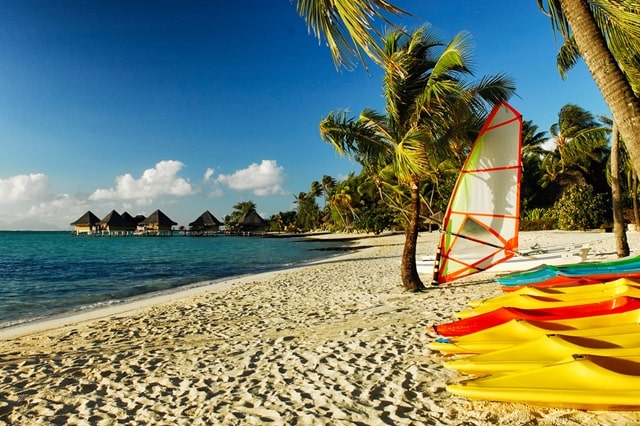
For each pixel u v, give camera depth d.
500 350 3.62
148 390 4.82
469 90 9.44
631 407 2.79
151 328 8.22
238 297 11.50
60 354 6.64
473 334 4.23
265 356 5.76
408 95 9.50
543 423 3.29
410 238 10.19
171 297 12.73
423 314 7.43
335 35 3.87
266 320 8.27
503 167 8.49
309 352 5.75
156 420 4.02
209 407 4.22
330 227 89.06
